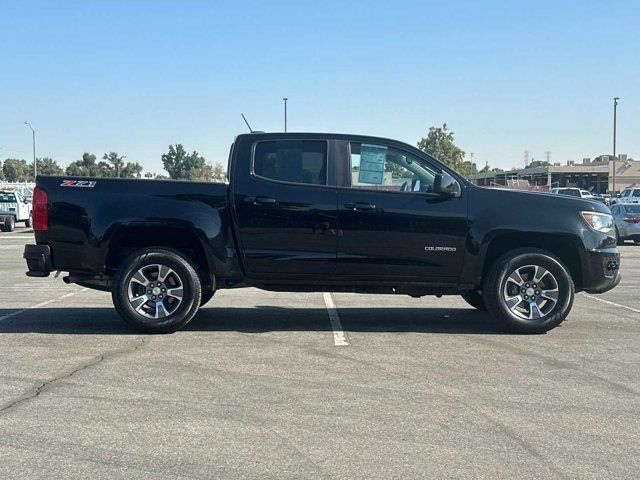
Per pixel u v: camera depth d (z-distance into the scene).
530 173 78.81
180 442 4.65
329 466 4.27
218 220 7.92
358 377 6.21
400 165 8.10
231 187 7.95
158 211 7.84
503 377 6.23
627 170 79.50
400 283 8.04
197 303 7.95
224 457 4.40
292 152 8.05
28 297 11.13
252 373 6.32
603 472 4.21
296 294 11.62
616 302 10.89
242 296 11.32
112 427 4.92
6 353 7.04
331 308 10.07
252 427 4.93
